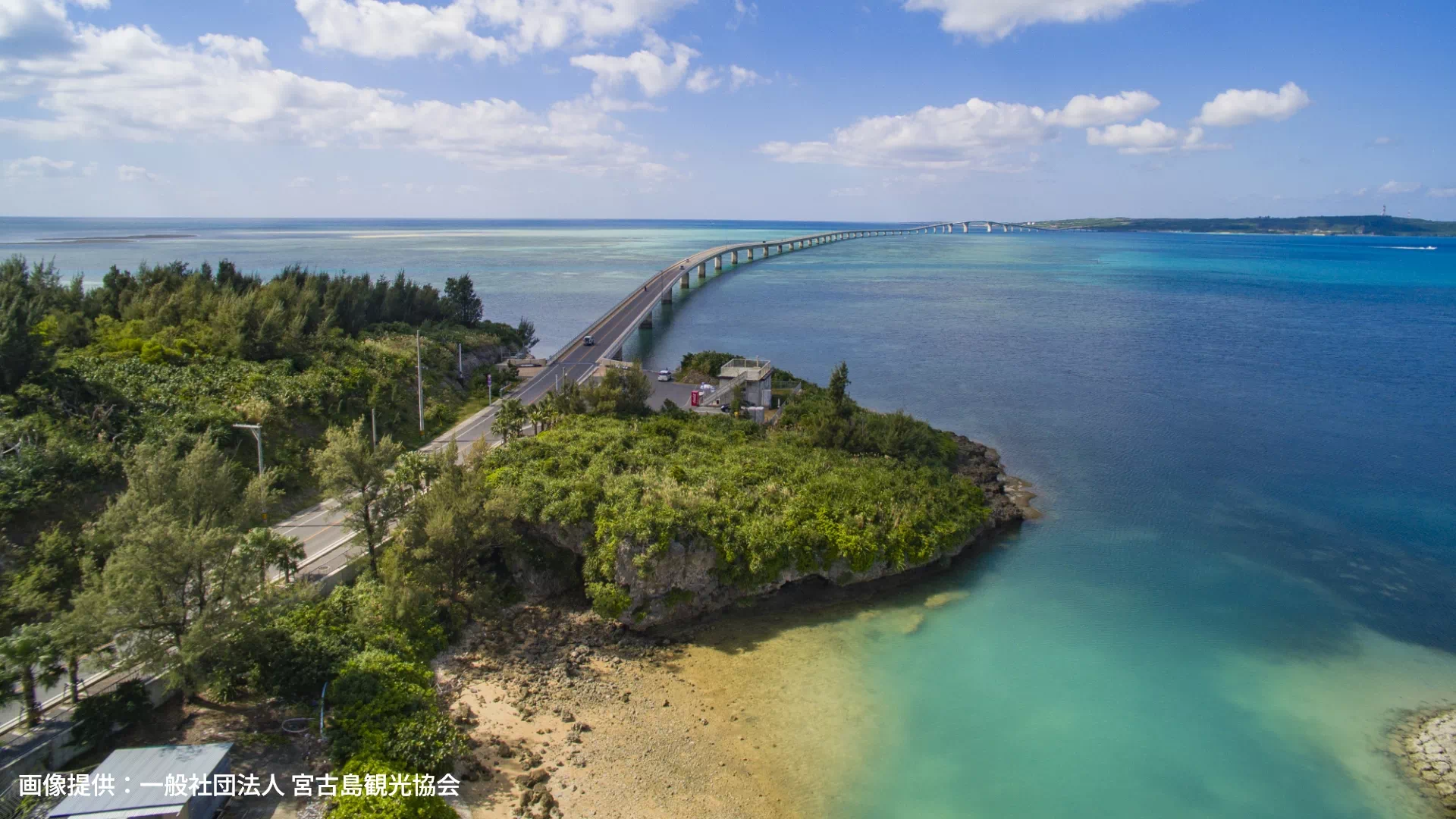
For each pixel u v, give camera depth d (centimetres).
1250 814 4406
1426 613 6550
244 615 4562
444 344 13225
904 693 5381
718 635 6003
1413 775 4700
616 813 4247
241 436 7888
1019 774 4672
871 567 6725
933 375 14675
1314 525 8188
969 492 8088
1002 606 6525
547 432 8419
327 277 14550
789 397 11244
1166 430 11294
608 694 5275
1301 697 5431
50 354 7869
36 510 5859
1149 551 7588
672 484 6719
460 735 4572
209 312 11156
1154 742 4962
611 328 16888
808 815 4322
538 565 6512
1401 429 11319
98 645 4347
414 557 5716
